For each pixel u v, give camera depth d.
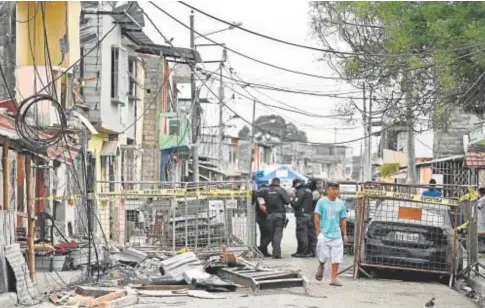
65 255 21.47
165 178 51.56
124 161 42.12
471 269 21.75
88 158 32.03
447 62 25.61
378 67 31.42
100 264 22.61
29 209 17.62
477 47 25.22
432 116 31.12
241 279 19.50
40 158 22.92
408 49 27.89
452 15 25.69
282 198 27.72
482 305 17.66
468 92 27.28
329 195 20.45
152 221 27.48
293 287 19.23
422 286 20.61
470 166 37.06
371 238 21.86
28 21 26.23
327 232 20.34
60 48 28.42
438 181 51.50
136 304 16.52
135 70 42.66
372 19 30.38
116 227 28.89
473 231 21.72
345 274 22.80
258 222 28.22
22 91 26.62
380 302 17.48
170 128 51.12
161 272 21.34
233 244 27.22
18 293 16.41
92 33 34.72
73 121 27.84
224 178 86.44
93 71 34.75
